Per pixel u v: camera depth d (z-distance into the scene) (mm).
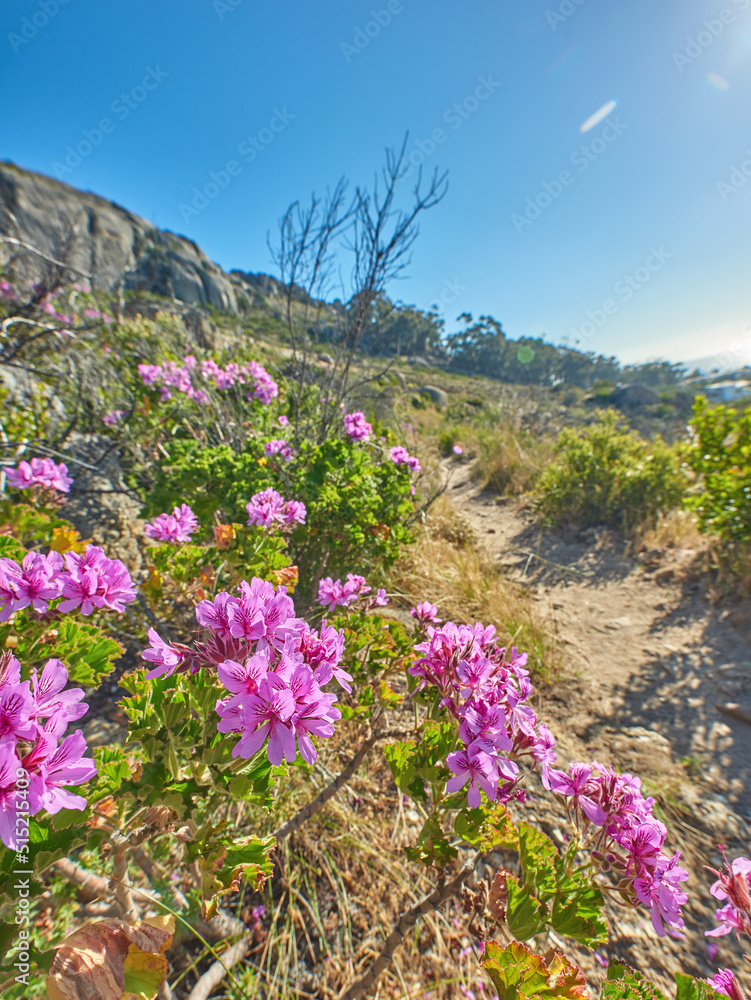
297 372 5156
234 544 2414
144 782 1121
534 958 1057
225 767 1152
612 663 3600
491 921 1404
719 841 2221
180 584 2500
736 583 4215
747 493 4250
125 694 2521
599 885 1224
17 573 1280
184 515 2486
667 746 2779
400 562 4492
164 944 1107
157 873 1680
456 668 1415
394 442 6551
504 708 1336
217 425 4535
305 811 1835
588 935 1179
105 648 1676
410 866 1954
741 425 4465
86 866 1621
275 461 3711
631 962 1737
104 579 1369
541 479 7172
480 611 3959
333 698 1002
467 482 9078
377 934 1727
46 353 5387
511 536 6344
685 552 5008
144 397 5086
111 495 4227
